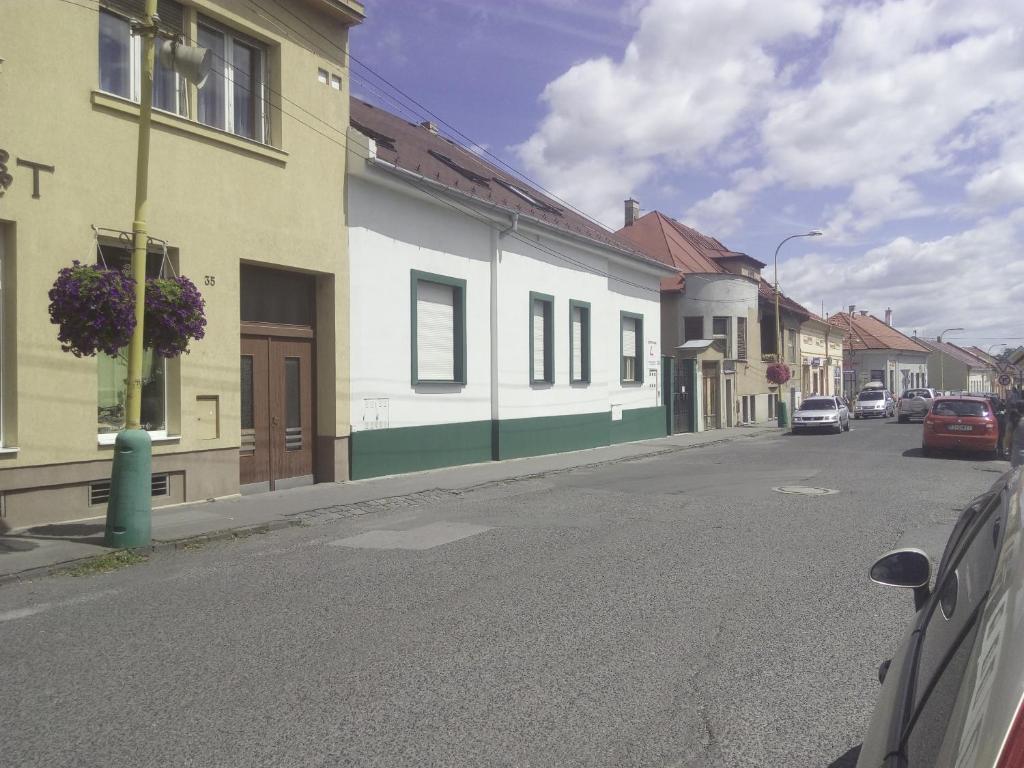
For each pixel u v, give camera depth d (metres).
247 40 12.33
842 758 3.71
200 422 11.32
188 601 6.43
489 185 19.92
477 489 13.81
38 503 9.29
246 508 10.88
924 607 2.64
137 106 10.29
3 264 9.05
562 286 21.36
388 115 22.80
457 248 17.02
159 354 8.96
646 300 27.00
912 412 42.91
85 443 9.72
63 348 8.14
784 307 44.28
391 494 12.51
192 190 11.11
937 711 1.74
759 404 40.03
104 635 5.56
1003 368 62.56
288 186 12.72
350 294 14.02
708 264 39.78
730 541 8.81
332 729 4.01
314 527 9.95
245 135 12.37
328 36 13.52
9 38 8.98
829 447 23.84
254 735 3.95
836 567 7.55
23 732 4.00
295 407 13.39
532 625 5.73
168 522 9.71
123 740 3.90
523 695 4.45
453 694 4.46
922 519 10.31
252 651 5.19
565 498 12.45
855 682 4.65
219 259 11.52
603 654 5.12
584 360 22.83
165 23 10.98
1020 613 1.53
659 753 3.76
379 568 7.55
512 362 19.02
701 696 4.44
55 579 7.28
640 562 7.76
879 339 73.81
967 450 20.31
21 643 5.40
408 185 14.91
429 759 3.69
